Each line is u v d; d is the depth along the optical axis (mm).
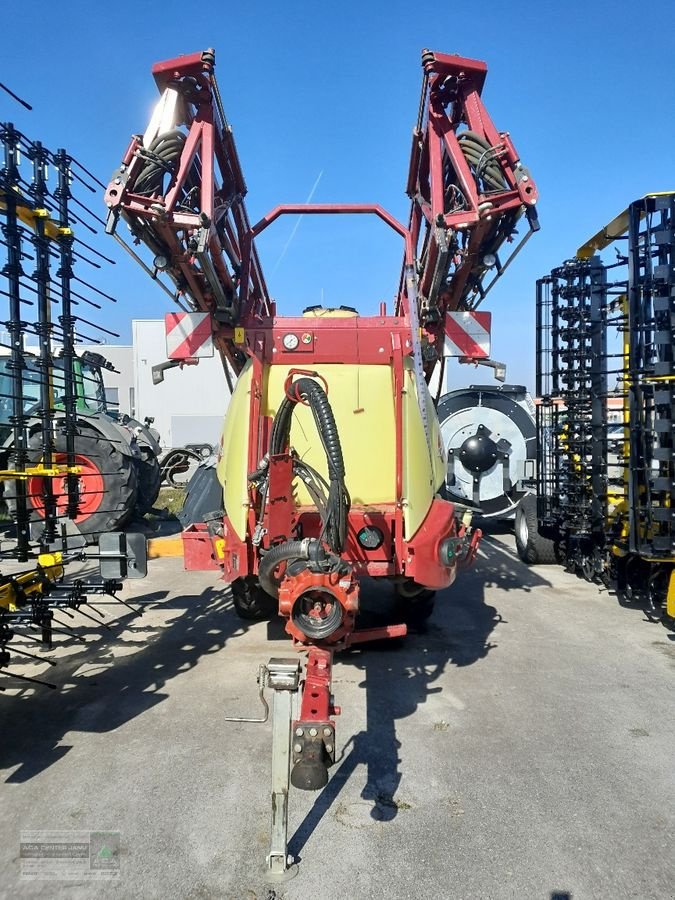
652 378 5383
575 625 5762
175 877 2539
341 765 3367
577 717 3926
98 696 4234
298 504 4648
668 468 5426
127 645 5203
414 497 4523
